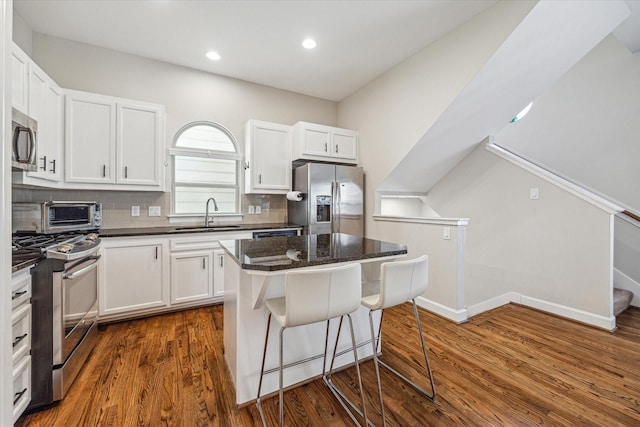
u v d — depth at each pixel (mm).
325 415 1580
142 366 1989
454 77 2773
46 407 1598
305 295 1318
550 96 3986
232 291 1813
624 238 3213
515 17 2289
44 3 2375
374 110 3801
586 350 2232
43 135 2279
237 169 3768
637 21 2674
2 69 717
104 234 2592
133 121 2902
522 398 1702
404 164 3490
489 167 3531
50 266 1633
